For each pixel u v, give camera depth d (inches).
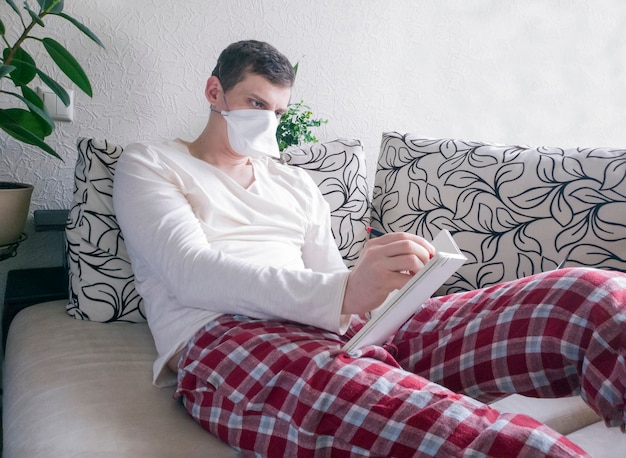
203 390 32.0
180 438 31.0
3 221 47.4
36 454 29.0
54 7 45.6
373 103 73.2
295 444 27.1
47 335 43.3
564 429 38.7
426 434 24.4
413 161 56.1
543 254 47.4
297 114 67.4
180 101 61.4
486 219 50.1
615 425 25.6
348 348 30.1
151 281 40.7
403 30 72.7
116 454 28.6
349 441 26.0
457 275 50.9
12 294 51.0
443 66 76.6
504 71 80.9
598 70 87.2
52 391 34.8
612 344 25.8
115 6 56.2
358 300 32.4
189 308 37.4
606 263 45.2
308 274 34.0
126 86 58.5
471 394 32.5
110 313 46.9
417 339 35.6
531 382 29.4
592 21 84.7
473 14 76.7
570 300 28.4
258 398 29.3
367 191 58.8
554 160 49.6
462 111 79.7
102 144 47.8
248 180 47.1
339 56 69.5
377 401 26.3
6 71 39.2
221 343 33.0
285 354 30.3
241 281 33.9
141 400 34.7
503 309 31.7
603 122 90.0
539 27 81.4
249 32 63.4
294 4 65.1
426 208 53.6
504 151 52.5
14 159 55.6
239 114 44.2
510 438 23.1
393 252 31.4
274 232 45.1
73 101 56.5
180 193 40.8
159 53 59.2
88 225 46.7
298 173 51.0
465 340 32.7
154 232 37.4
